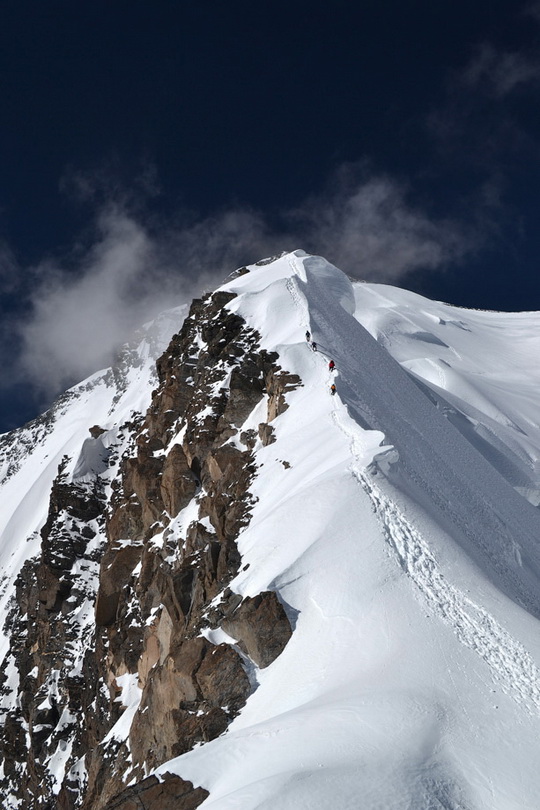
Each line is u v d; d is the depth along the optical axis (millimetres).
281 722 25891
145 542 62125
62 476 101000
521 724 25469
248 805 21484
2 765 82688
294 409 54094
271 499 44625
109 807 23891
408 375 87625
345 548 35625
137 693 54562
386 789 22141
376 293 189125
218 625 35938
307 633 32500
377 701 26062
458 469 59344
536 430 119812
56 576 88375
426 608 31703
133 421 108688
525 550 49906
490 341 175750
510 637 29938
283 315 68312
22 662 92438
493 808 22391
